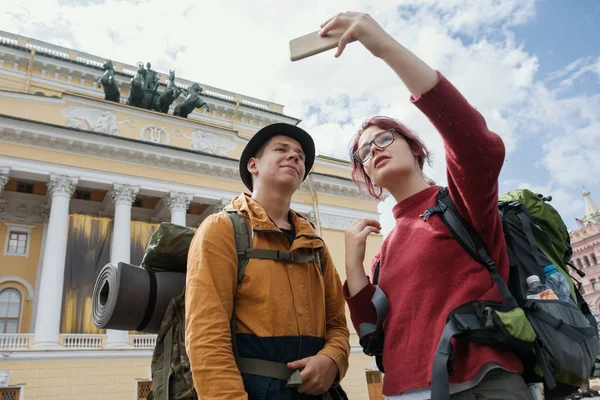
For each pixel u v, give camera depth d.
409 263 2.01
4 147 17.19
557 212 2.12
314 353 2.16
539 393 1.86
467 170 1.66
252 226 2.23
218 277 2.01
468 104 1.60
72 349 15.67
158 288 2.50
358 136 2.70
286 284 2.17
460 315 1.71
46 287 16.19
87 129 19.17
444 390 1.54
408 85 1.63
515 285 1.83
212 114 26.19
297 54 1.74
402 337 1.93
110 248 18.52
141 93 21.89
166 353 2.17
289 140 2.61
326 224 22.72
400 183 2.31
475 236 1.86
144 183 19.36
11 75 21.53
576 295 1.99
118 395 15.74
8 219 19.77
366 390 19.86
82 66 22.97
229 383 1.72
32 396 14.48
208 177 20.98
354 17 1.69
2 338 15.30
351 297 2.17
